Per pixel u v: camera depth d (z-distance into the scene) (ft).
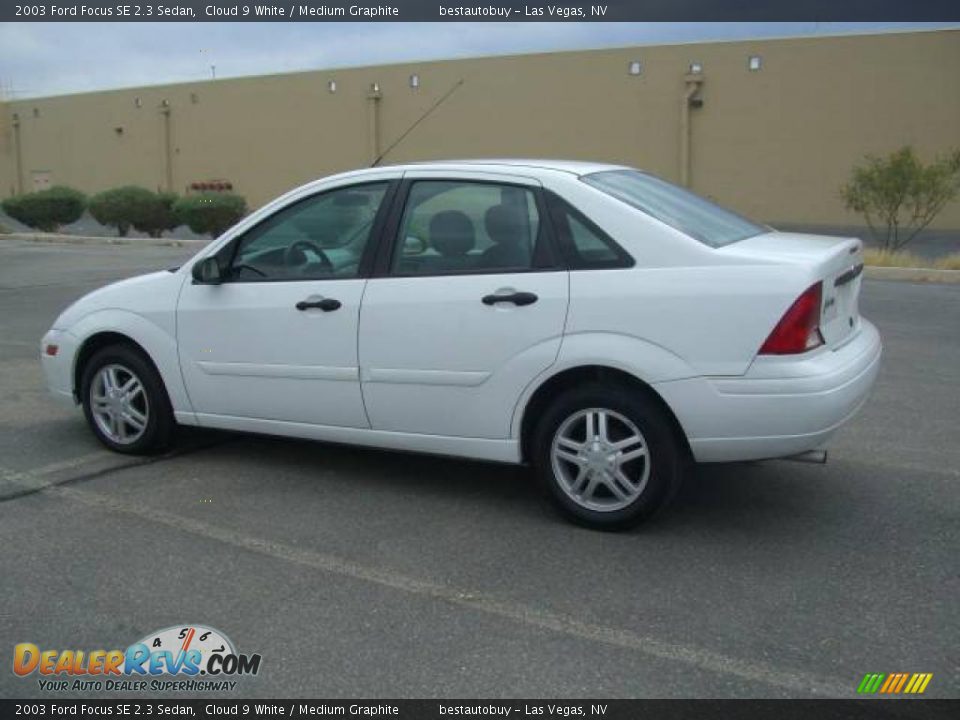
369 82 104.68
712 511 16.74
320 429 17.83
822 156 83.82
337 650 12.07
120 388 19.99
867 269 53.93
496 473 18.93
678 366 14.55
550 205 15.74
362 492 17.89
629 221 15.17
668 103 89.10
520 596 13.52
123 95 127.54
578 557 14.83
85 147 133.69
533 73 95.14
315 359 17.46
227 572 14.38
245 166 116.78
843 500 17.22
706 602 13.26
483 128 98.89
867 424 22.25
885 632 12.37
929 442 20.79
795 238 16.85
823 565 14.46
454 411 16.38
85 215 125.18
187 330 18.80
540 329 15.42
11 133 143.64
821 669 11.51
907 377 27.25
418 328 16.37
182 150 122.52
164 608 13.23
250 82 114.42
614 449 15.33
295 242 17.97
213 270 18.30
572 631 12.50
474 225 16.29
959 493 17.57
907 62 79.25
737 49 85.71
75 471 19.13
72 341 20.21
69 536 15.76
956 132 78.23
